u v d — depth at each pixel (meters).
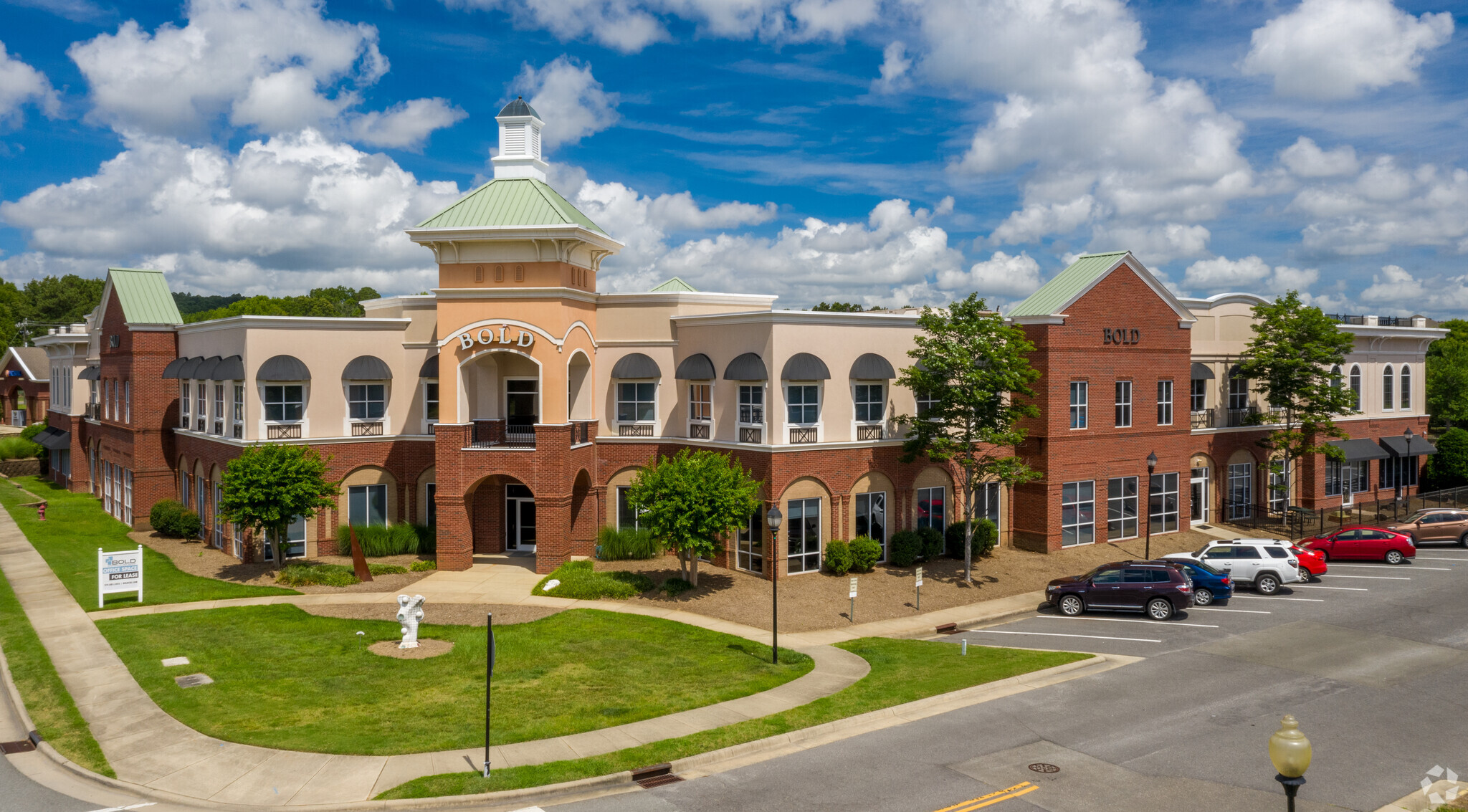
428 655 23.02
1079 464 37.56
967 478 32.75
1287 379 41.47
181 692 20.11
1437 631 25.52
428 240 33.72
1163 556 36.62
